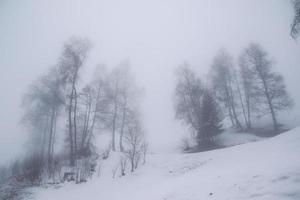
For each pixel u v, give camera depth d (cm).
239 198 591
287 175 627
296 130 1322
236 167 950
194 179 966
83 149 2081
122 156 1994
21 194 1373
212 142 2331
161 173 1532
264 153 1086
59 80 2094
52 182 1581
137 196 1039
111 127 2375
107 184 1479
